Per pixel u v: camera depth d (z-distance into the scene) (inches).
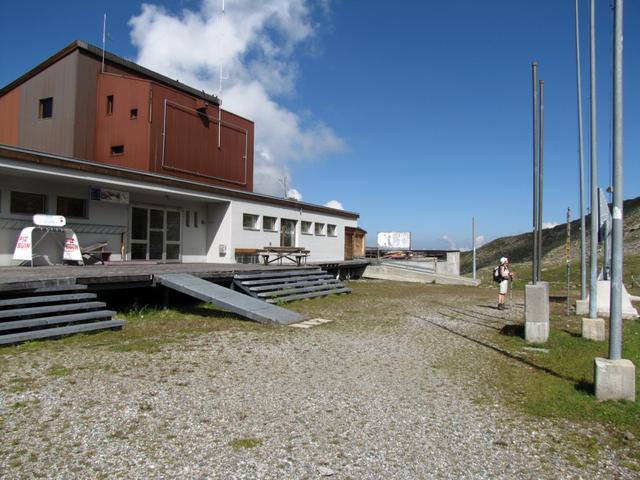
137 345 305.4
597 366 221.0
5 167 483.5
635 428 187.6
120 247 660.7
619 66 220.1
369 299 657.0
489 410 205.2
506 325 448.8
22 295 342.3
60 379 226.4
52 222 537.3
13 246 544.1
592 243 422.3
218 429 174.6
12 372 235.6
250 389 222.1
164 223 730.8
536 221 380.2
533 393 229.3
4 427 170.1
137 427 173.6
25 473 138.8
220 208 792.9
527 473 150.2
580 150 523.2
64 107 837.2
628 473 151.8
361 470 148.3
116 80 838.5
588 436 179.9
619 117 220.1
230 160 988.6
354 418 190.9
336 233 1144.8
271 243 889.5
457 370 271.7
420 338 366.6
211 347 308.5
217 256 792.3
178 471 142.9
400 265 1242.0
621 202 221.9
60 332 316.8
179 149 863.1
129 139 818.2
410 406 207.3
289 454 156.9
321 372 257.6
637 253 1422.2
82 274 420.8
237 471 144.3
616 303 224.1
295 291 608.1
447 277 1109.7
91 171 564.1
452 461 156.7
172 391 214.7
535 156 383.9
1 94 949.8
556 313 558.9
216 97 1052.5
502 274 593.3
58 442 159.6
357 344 335.6
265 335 357.4
